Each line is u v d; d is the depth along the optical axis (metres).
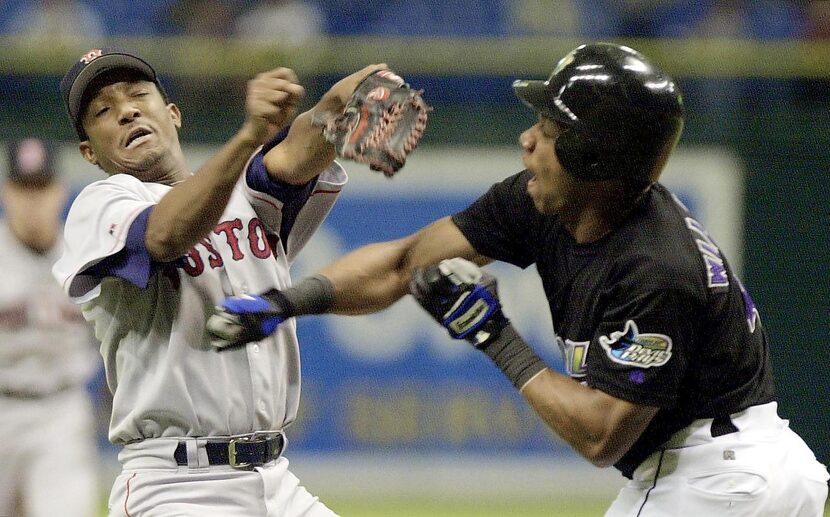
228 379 13.52
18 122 32.41
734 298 12.65
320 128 13.49
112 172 14.46
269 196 14.11
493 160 32.84
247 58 33.75
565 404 12.22
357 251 14.35
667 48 34.34
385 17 38.69
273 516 13.84
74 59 34.06
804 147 32.75
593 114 11.98
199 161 32.88
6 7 38.59
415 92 13.12
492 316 12.60
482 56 34.22
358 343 32.41
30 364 22.70
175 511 13.32
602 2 38.53
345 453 32.25
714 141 32.88
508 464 32.16
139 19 38.84
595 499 32.03
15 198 22.53
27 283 22.62
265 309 12.52
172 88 33.88
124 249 12.65
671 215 12.76
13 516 23.19
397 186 32.69
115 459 31.53
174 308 13.40
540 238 13.55
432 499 32.22
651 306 12.01
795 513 12.73
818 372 32.69
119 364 13.68
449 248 14.19
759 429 12.82
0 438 22.66
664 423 12.73
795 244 32.78
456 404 32.28
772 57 33.97
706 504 12.53
